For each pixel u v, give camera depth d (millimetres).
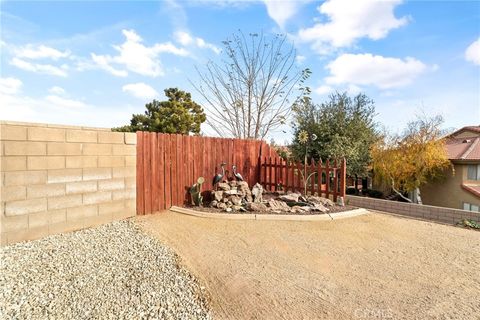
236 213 6070
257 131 11492
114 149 5371
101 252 3736
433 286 3154
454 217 7574
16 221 4012
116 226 4957
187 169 6895
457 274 3508
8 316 2348
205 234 4754
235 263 3633
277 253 4051
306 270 3502
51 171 4418
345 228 5523
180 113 15727
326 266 3660
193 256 3803
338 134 13828
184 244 4230
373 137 14453
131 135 5691
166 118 15523
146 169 5992
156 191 6207
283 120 11648
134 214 5762
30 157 4168
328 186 7898
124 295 2762
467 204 12117
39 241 4070
